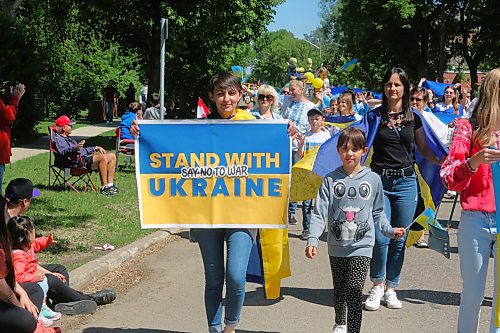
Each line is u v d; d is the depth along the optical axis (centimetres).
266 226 497
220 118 510
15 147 1980
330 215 515
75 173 1224
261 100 864
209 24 2172
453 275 743
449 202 1296
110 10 2130
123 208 1082
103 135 2472
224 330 489
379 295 620
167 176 501
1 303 419
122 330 551
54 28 2931
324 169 595
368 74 4709
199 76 2969
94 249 798
